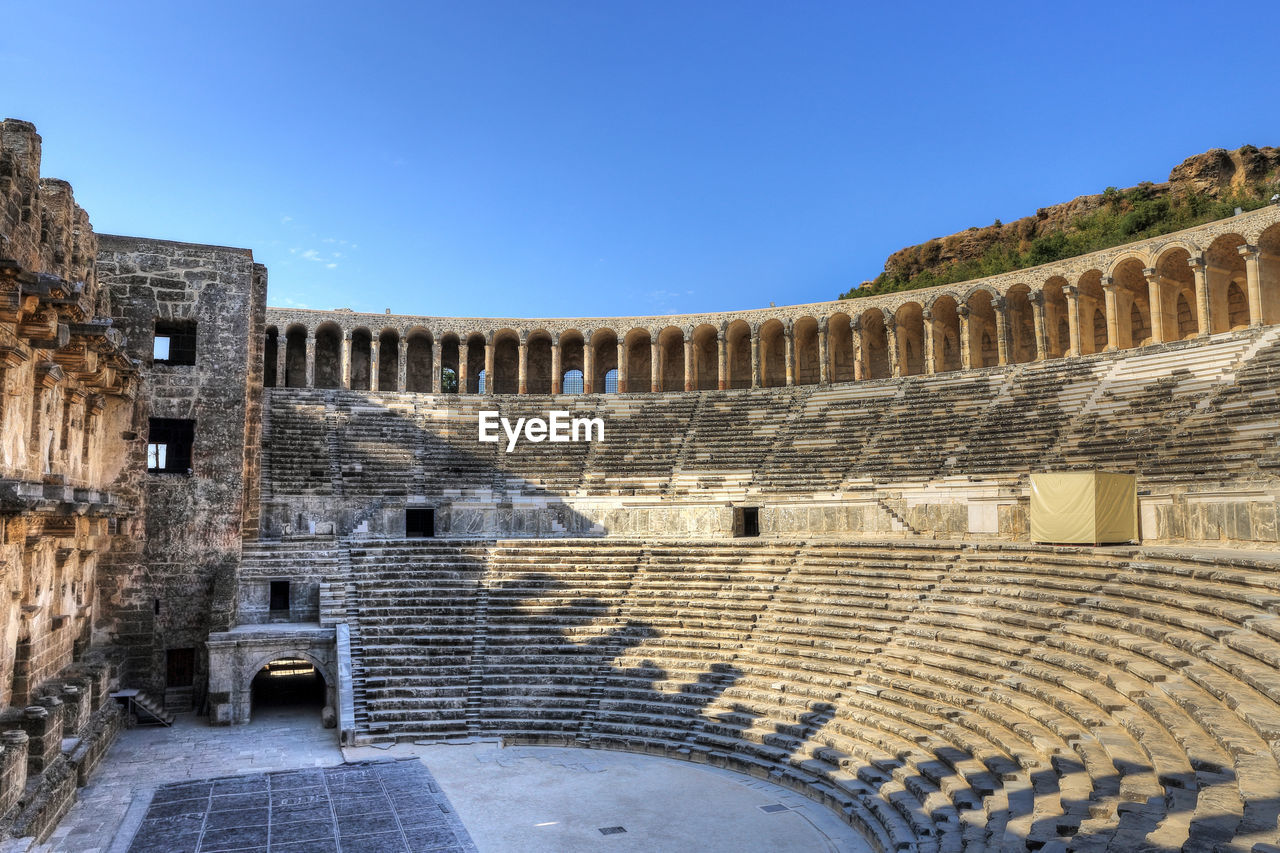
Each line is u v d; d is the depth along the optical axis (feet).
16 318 53.31
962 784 53.83
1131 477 85.46
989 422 128.77
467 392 185.88
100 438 91.20
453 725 82.07
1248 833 30.32
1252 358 110.83
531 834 56.90
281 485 128.98
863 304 162.91
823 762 66.69
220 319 102.01
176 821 59.26
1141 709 49.44
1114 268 135.85
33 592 66.03
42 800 53.83
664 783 67.62
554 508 132.46
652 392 167.63
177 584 97.09
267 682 110.93
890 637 78.95
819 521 123.54
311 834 56.90
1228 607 56.08
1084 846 34.47
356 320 171.01
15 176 59.06
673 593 99.04
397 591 100.89
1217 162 218.59
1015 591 76.43
